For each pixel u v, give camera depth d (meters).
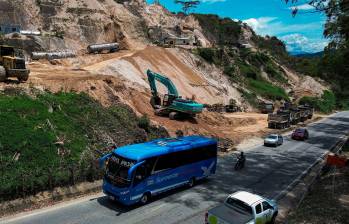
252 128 58.53
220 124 57.06
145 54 68.06
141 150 22.56
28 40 70.50
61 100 31.75
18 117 26.19
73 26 90.94
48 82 35.19
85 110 32.22
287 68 148.00
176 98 45.16
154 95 46.31
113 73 53.50
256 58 129.38
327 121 81.94
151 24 122.31
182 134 39.88
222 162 35.31
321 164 37.47
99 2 105.56
